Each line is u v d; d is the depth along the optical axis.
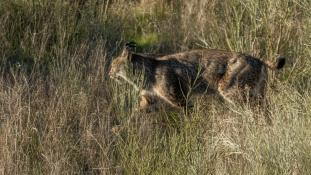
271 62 22.17
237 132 19.97
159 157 19.42
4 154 19.66
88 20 27.53
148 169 19.09
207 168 18.80
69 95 22.23
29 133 20.55
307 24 25.56
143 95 22.81
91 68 24.39
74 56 24.38
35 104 21.97
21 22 26.77
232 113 21.50
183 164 19.00
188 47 27.00
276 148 18.70
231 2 27.08
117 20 28.17
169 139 20.39
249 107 21.56
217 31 26.88
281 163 18.38
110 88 23.19
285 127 19.42
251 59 22.19
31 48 25.89
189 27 27.70
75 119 21.72
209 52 22.62
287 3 25.53
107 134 20.80
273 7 25.56
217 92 22.53
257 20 25.77
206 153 19.38
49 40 26.47
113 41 27.28
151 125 21.44
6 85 23.05
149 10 29.02
